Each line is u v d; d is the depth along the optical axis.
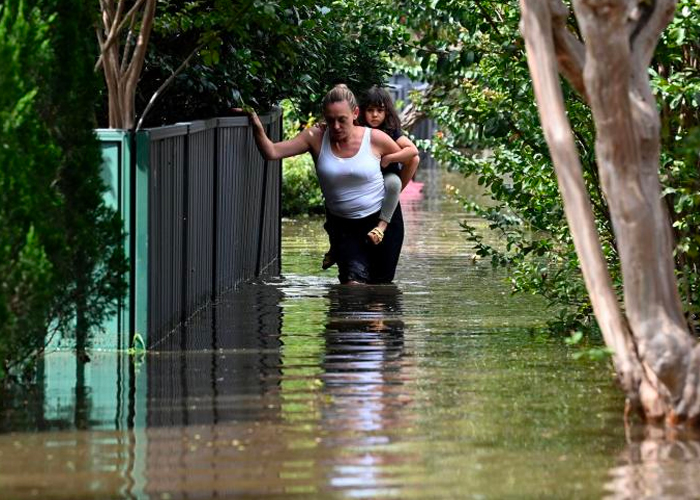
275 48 30.36
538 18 16.44
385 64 38.31
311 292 29.23
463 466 14.36
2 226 16.97
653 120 16.20
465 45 24.97
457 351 21.42
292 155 30.59
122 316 21.31
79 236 19.58
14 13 18.28
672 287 16.38
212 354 21.17
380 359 20.69
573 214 16.28
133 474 14.03
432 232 43.06
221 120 28.05
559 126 16.30
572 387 18.48
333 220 31.05
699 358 16.12
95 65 22.08
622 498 13.22
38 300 17.55
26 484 13.66
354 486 13.62
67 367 19.95
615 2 15.85
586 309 24.48
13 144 17.22
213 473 14.07
